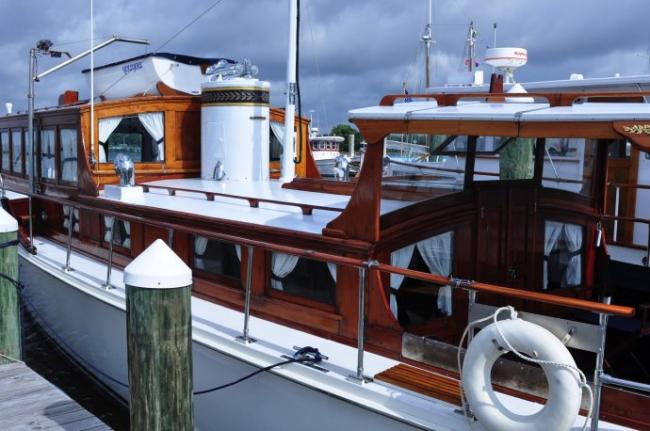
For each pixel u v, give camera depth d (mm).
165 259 3424
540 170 4742
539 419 2854
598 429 2965
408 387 3510
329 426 3777
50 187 7961
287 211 5457
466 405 3188
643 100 4164
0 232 5477
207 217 5145
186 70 8820
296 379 3881
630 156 9547
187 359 3502
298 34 7297
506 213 4586
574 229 5129
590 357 4539
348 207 4094
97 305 6027
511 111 3371
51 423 4395
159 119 7812
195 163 8148
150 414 3467
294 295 4570
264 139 7734
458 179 4312
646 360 4664
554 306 4922
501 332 2939
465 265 4410
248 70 7660
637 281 5418
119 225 6402
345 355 4008
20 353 5680
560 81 10320
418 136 4016
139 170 7672
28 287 7816
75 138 7246
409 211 4090
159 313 3381
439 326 4301
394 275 4090
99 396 6531
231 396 4441
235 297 5020
